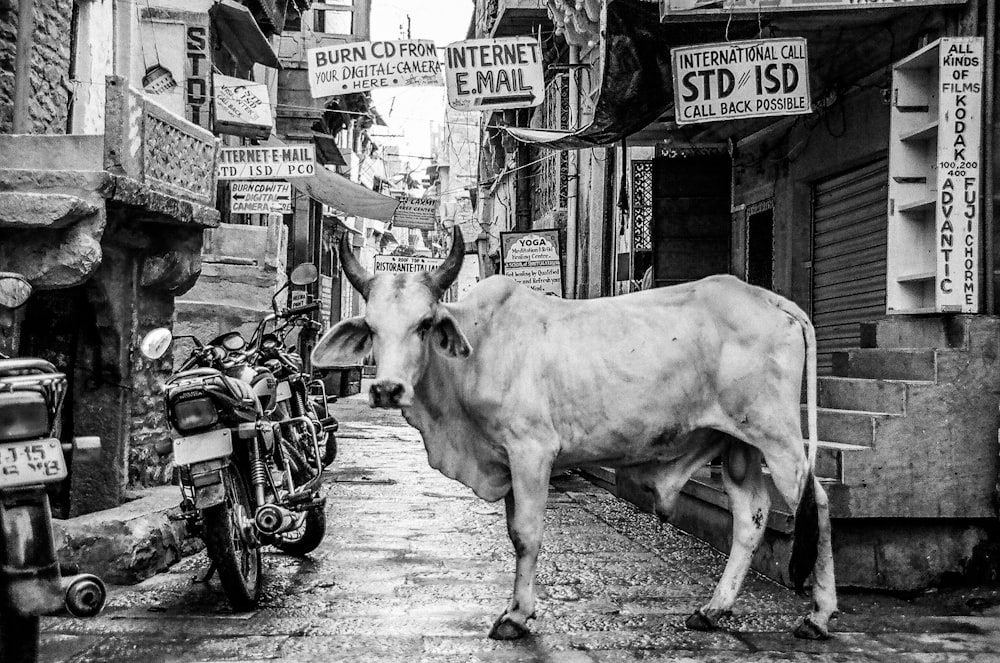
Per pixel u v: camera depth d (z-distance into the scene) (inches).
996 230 243.8
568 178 600.1
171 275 270.5
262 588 219.1
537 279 559.8
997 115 243.9
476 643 178.4
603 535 288.8
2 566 113.3
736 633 187.6
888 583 228.7
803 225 388.2
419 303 176.6
